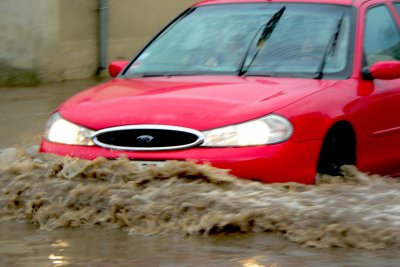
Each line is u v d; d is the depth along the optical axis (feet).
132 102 44.60
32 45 88.99
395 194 41.65
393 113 48.88
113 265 33.71
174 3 102.94
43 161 43.60
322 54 48.29
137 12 98.84
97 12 94.17
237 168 41.27
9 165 43.04
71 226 39.75
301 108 43.24
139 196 39.60
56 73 90.99
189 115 42.55
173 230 38.32
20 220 41.01
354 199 40.32
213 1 54.13
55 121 45.57
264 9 51.78
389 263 33.81
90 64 94.17
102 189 40.19
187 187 39.96
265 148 41.73
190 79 48.14
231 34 50.83
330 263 33.78
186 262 34.01
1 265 33.86
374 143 47.47
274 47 49.26
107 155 42.86
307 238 36.70
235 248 35.86
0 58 88.74
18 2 88.63
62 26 90.99
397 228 36.91
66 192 40.75
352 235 36.55
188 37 51.90
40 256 35.09
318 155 43.42
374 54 49.85
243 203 38.86
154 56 51.70
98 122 43.70
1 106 75.82
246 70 48.42
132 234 38.29
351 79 47.19
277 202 39.11
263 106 42.80
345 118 45.11
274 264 33.68
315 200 39.78
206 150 41.70
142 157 42.24
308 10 50.80
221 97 44.06
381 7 52.21
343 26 49.44
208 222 37.88
